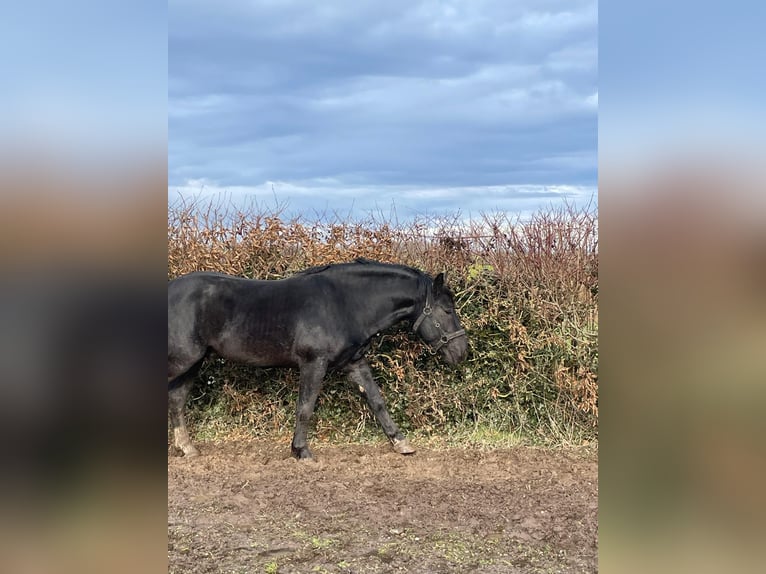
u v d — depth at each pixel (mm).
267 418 6512
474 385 6320
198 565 3521
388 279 5453
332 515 4340
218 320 5277
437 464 5527
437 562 3602
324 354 5324
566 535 3988
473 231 6406
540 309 6195
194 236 6395
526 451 5922
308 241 6406
